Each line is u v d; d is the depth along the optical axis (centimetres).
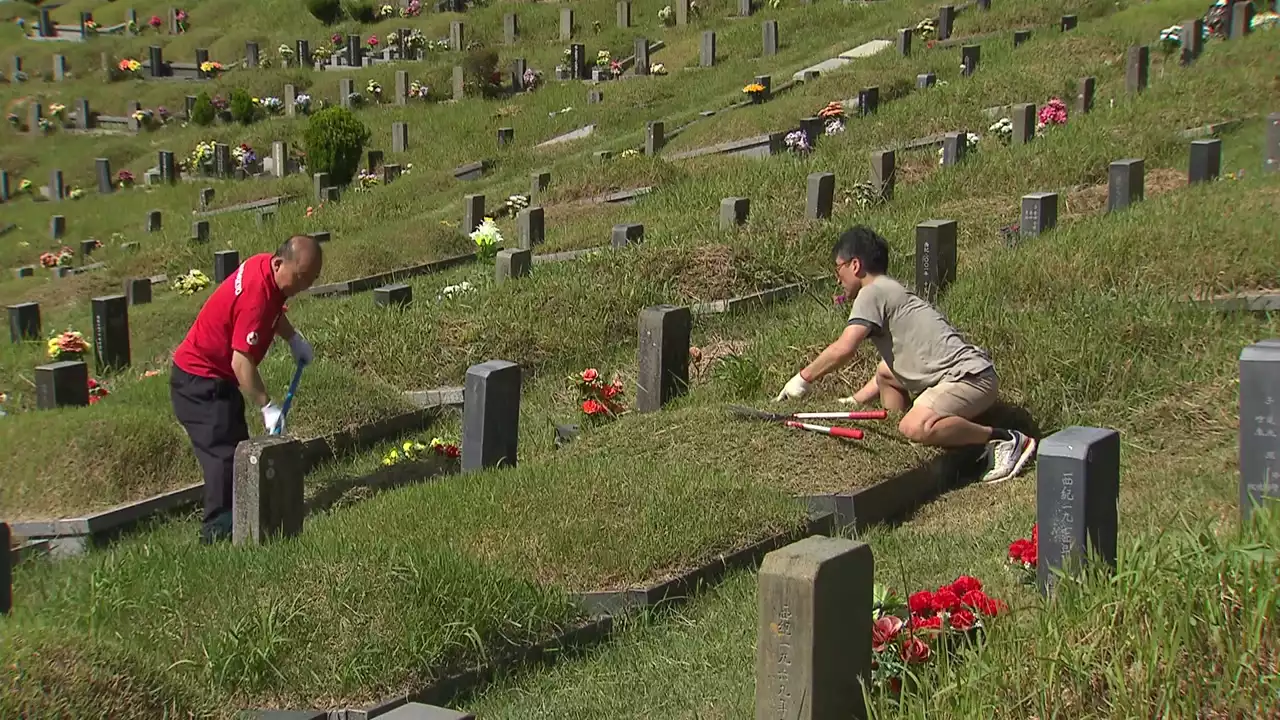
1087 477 543
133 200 3133
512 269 1307
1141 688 428
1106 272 1007
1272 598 446
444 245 1820
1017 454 795
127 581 638
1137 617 461
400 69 3697
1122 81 2131
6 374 1360
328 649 576
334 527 723
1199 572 470
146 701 466
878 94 2262
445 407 1086
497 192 2245
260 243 2236
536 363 1150
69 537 848
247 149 3244
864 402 852
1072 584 502
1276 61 1916
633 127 2775
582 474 760
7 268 2906
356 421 1016
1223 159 1572
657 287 1249
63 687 445
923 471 794
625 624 635
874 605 514
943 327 803
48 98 4219
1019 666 452
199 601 611
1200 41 2162
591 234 1667
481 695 577
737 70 3036
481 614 600
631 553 667
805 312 1158
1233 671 428
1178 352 875
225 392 795
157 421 950
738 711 521
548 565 662
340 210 2400
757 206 1617
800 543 458
